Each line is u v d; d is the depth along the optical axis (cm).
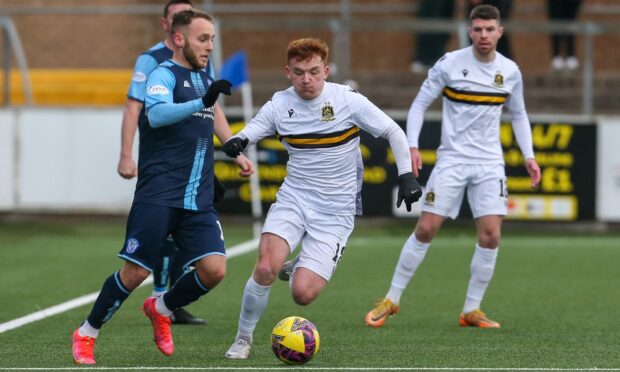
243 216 4678
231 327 2534
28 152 4775
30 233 4566
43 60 5484
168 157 2030
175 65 2050
